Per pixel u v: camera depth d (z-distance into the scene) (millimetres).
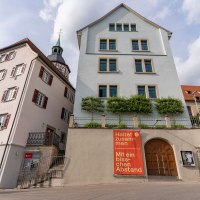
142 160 12977
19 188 13180
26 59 19547
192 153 13352
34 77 18328
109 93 18766
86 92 18562
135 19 23969
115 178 12328
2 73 20375
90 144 13391
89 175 12367
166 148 13859
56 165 14305
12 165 14391
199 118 16734
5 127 15680
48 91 20531
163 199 6449
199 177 12609
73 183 12094
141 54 21078
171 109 17297
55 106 21562
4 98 17781
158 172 13164
